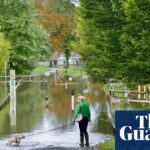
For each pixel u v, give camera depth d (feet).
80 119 75.36
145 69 64.85
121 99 135.13
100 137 84.94
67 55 438.40
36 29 324.19
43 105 138.62
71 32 442.91
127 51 64.54
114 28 71.77
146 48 61.77
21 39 289.12
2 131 93.15
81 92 183.83
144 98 133.28
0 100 141.49
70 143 79.20
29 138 84.74
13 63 288.51
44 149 73.77
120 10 67.82
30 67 301.43
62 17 451.94
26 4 300.40
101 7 72.95
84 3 76.59
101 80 83.51
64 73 345.72
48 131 92.43
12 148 75.15
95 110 123.75
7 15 295.69
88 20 87.56
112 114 107.86
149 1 61.82
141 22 62.95
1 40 210.59
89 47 109.50
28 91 191.52
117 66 70.74
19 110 127.13
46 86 220.43
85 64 115.34
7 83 224.12
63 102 146.10
